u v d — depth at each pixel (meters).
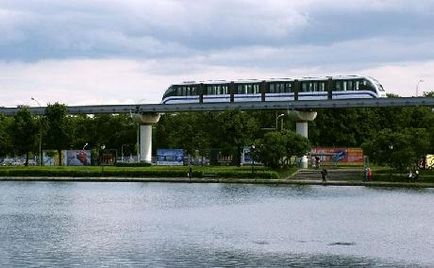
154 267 55.56
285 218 83.19
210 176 143.50
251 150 148.38
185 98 173.62
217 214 87.69
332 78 159.25
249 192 118.44
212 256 59.62
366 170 134.25
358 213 87.38
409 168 134.38
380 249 62.72
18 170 156.50
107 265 56.22
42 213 90.62
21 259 58.53
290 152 147.38
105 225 78.56
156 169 152.62
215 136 179.38
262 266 55.84
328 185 130.88
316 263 56.88
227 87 168.88
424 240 67.38
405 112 193.62
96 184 140.12
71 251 61.94
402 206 94.69
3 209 95.44
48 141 174.88
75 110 187.88
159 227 76.50
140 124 182.75
